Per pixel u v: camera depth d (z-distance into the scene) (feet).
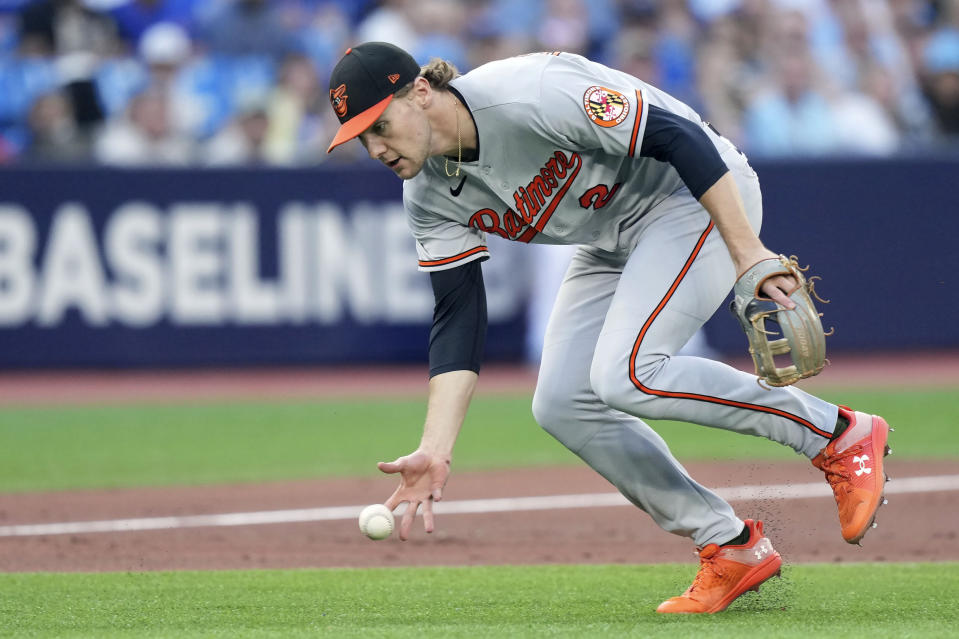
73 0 156.87
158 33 159.33
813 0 167.32
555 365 46.37
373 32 164.35
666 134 40.91
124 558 58.85
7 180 130.11
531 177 43.39
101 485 80.38
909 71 167.53
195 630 42.04
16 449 96.17
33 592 50.16
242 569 56.08
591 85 41.57
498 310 140.46
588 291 47.03
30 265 131.03
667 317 42.75
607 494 77.05
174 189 132.98
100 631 42.09
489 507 73.05
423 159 42.01
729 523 45.21
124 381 136.36
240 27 157.99
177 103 152.66
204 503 74.28
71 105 151.02
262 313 134.92
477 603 47.62
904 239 140.26
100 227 132.05
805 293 41.34
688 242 43.68
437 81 41.68
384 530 42.04
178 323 133.69
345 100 40.55
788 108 158.81
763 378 41.65
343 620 44.24
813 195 138.41
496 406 119.96
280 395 126.93
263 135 149.79
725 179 40.91
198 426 107.65
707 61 162.30
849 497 43.68
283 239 134.92
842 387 126.82
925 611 44.91
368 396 125.59
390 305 136.87
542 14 167.12
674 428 107.45
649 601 47.88
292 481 81.76
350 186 135.64
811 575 52.95
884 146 160.56
